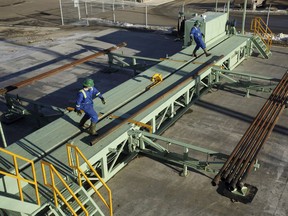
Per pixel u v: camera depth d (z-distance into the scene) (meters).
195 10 29.34
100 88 13.91
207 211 7.43
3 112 12.11
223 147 9.66
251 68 15.49
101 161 8.03
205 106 12.02
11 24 26.45
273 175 8.46
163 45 19.52
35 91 13.79
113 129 8.45
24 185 6.87
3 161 7.52
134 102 10.14
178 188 8.15
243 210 7.42
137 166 8.99
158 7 31.69
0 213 6.80
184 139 10.12
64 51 18.97
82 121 8.57
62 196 6.34
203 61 13.24
